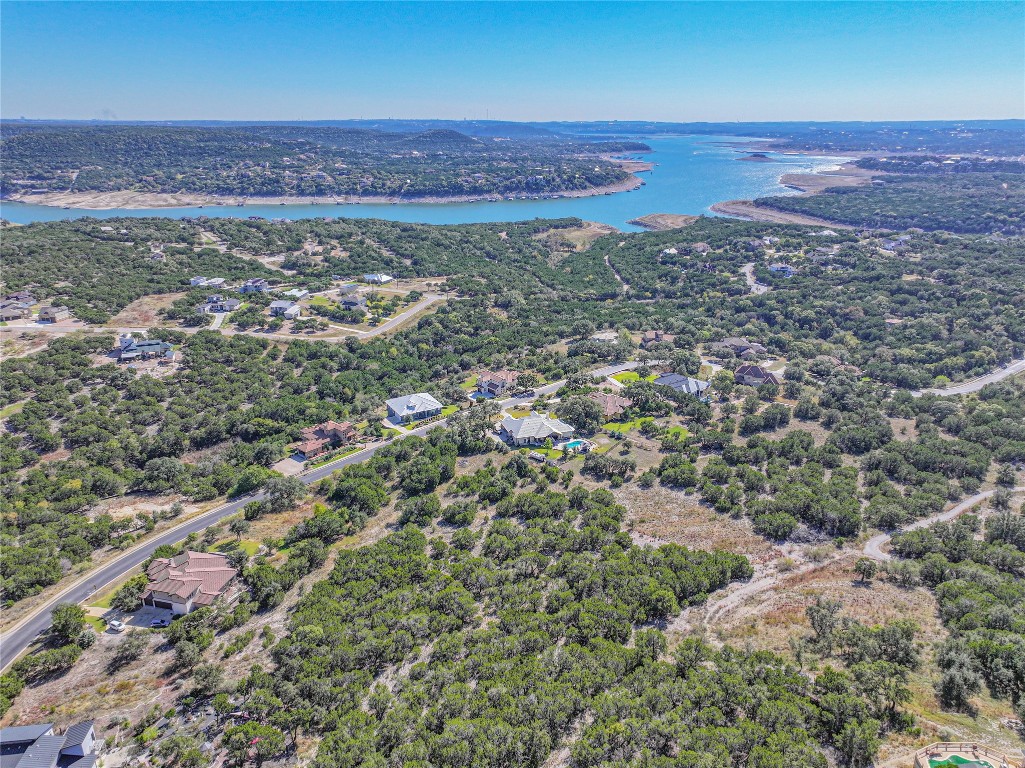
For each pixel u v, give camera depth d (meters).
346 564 95.19
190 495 125.81
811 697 65.12
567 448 140.62
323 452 145.50
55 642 83.88
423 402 165.50
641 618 81.06
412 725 63.25
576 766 57.81
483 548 101.31
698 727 60.12
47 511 113.81
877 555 99.06
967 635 72.69
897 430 149.88
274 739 62.41
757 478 120.38
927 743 58.25
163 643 83.06
